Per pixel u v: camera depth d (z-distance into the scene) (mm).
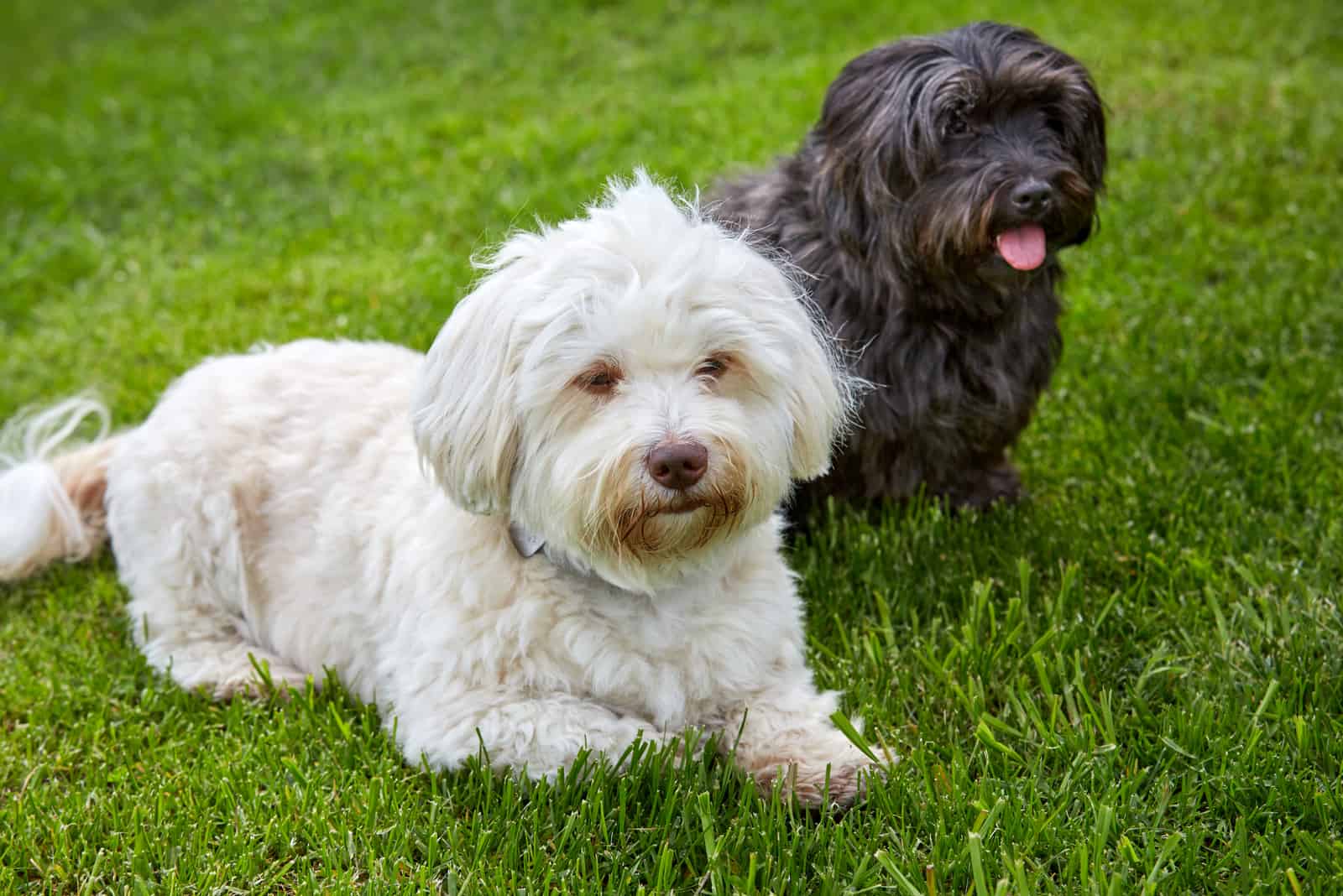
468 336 2861
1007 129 4031
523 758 2938
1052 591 3775
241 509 3697
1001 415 4293
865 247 4090
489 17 10617
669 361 2746
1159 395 4793
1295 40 8586
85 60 10445
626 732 2973
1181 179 6629
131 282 6711
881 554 3977
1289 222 6070
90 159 8352
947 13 9617
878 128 3965
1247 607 3479
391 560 3277
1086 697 3113
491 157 7785
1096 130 4184
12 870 2867
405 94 9234
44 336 6121
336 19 10797
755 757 3023
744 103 8109
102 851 2928
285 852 2902
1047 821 2732
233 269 6648
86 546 4312
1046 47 4148
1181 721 3037
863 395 4023
